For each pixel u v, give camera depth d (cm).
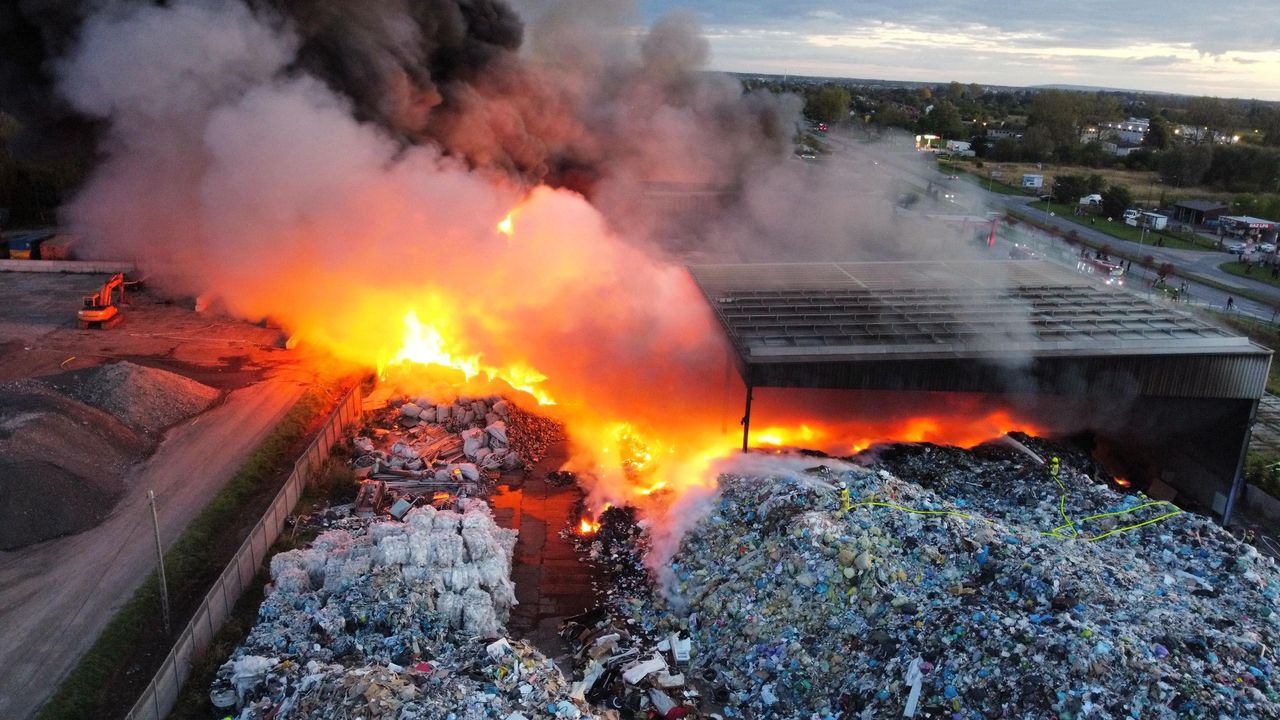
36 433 2302
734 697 1677
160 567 1766
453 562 1977
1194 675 1409
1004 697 1425
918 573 1748
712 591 1934
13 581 1912
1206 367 2438
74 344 3466
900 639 1612
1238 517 2622
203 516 2220
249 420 2822
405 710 1423
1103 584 1652
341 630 1720
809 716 1574
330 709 1427
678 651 1798
